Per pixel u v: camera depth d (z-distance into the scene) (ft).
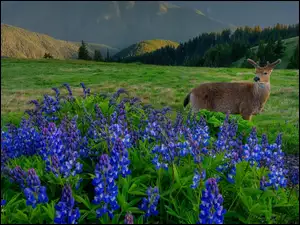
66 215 9.32
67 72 115.44
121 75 102.78
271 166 12.94
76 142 12.76
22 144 14.06
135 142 14.47
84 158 13.38
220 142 13.96
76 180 11.15
